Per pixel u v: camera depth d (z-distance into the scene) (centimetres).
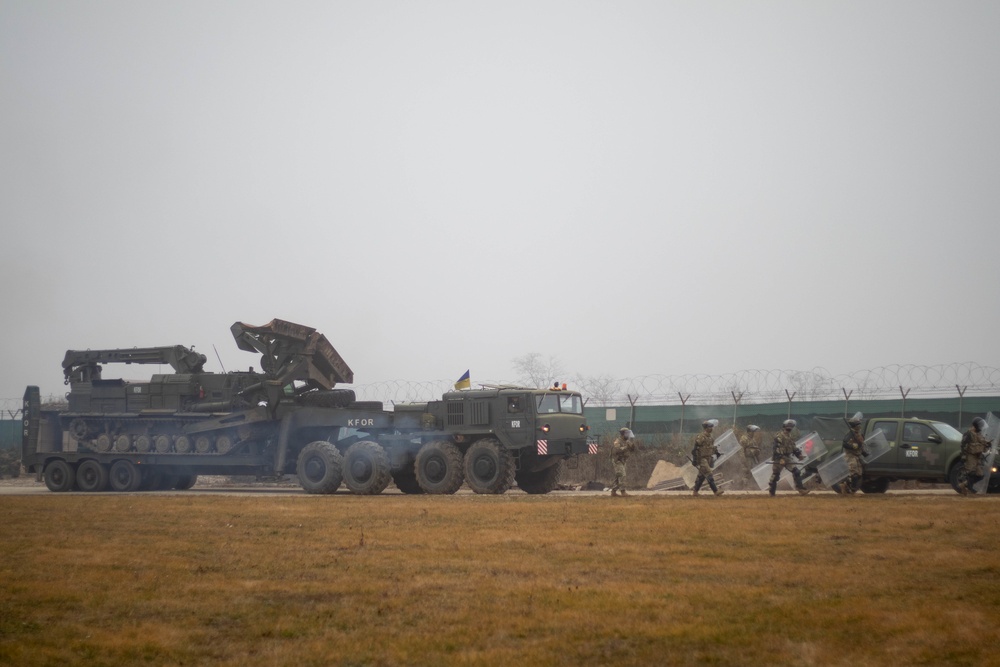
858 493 2116
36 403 2877
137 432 2767
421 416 2398
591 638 722
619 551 1154
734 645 693
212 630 765
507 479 2267
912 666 633
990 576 944
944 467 2100
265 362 2575
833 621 755
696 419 3102
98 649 707
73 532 1421
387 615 809
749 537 1263
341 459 2395
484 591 906
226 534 1380
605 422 3222
